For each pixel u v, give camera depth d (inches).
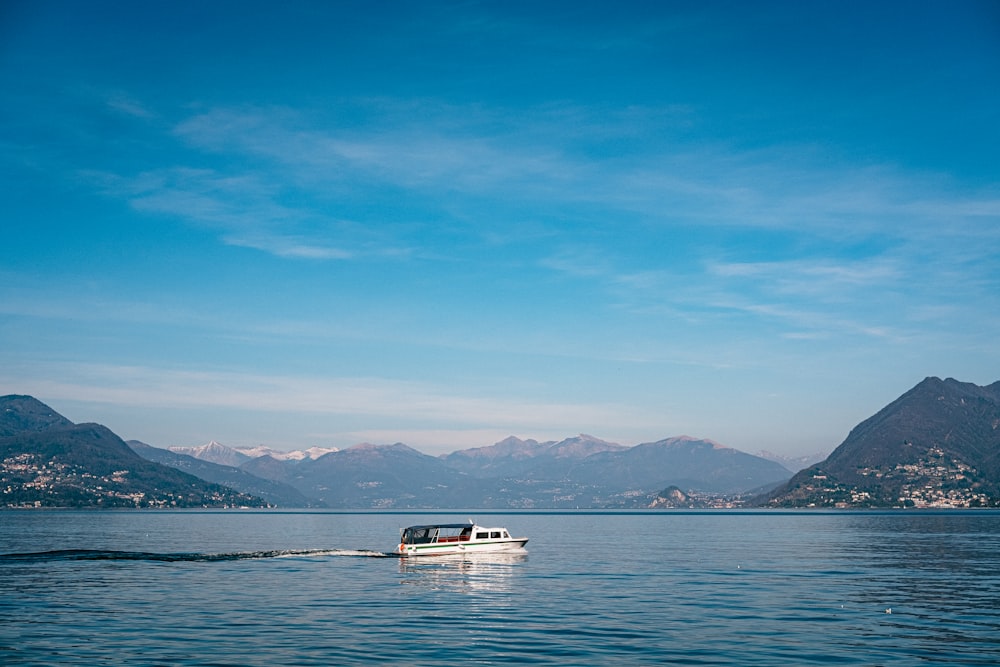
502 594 2950.3
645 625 2255.2
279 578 3454.7
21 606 2568.9
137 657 1804.9
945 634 2113.7
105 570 3757.4
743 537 7564.0
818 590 3051.2
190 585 3164.4
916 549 5467.5
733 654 1871.3
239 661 1771.7
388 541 6884.8
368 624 2261.3
